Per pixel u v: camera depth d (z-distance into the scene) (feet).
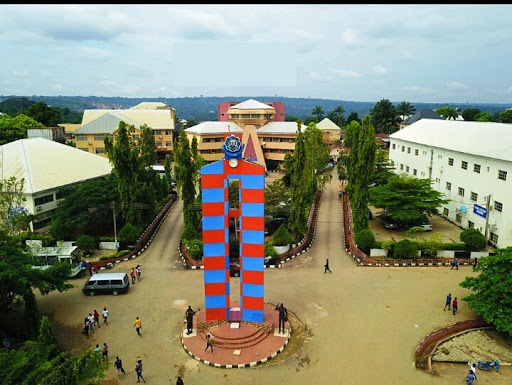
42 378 62.13
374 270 142.72
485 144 170.81
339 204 234.99
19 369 64.49
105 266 147.95
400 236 173.27
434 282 132.36
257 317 102.83
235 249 148.66
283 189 192.34
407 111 518.78
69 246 152.25
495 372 88.33
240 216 99.14
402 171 258.16
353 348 96.99
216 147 335.47
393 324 107.45
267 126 354.13
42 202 176.86
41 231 176.45
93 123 367.66
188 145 173.17
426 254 150.20
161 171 314.35
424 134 236.02
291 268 145.28
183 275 140.97
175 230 191.42
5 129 301.02
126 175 170.91
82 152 225.56
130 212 172.35
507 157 149.59
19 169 180.45
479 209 167.43
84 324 105.19
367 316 111.34
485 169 164.45
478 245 149.89
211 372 88.74
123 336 103.40
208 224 98.99
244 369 89.51
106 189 172.35
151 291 128.67
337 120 639.76
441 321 108.88
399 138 260.83
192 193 175.94
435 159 210.38
